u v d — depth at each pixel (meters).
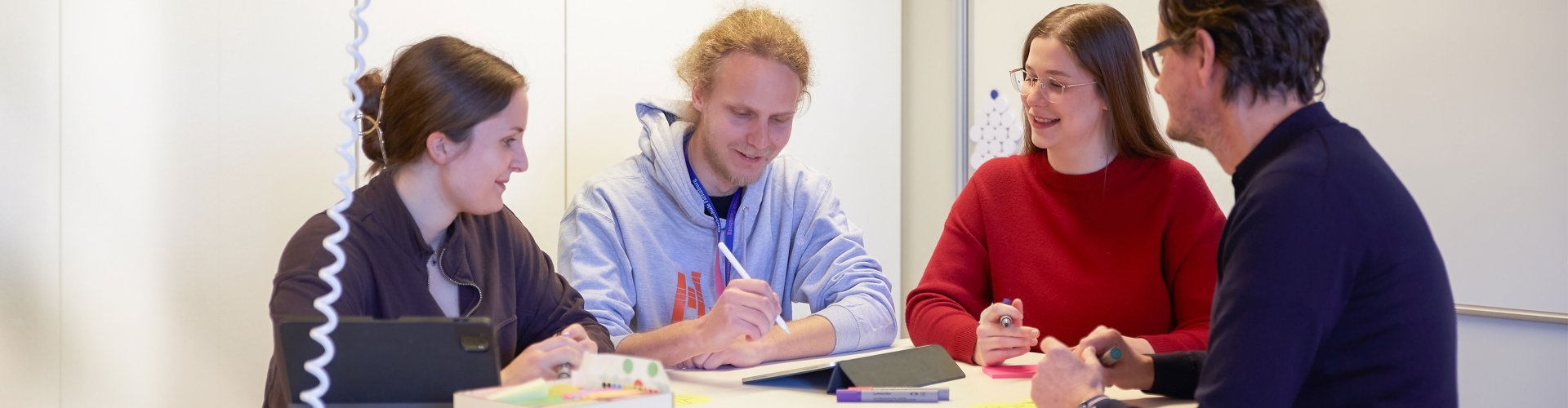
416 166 1.38
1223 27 1.02
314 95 2.13
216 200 2.03
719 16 2.74
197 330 2.02
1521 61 2.12
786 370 1.42
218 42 2.02
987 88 3.03
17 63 1.81
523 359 1.21
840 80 3.00
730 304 1.45
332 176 2.17
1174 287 1.68
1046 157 1.82
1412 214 0.98
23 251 1.83
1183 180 1.69
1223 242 1.03
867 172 3.09
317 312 1.22
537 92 2.40
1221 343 0.97
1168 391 1.25
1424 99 2.27
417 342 1.02
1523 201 2.12
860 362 1.34
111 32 1.90
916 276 3.24
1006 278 1.78
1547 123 2.08
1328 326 0.95
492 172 1.37
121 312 1.93
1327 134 1.00
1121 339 1.26
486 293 1.47
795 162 1.99
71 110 1.86
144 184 1.95
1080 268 1.72
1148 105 1.72
